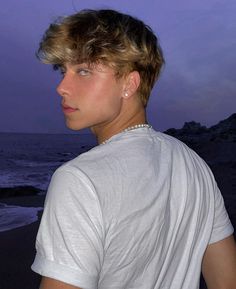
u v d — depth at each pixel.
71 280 0.74
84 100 0.93
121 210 0.80
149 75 1.00
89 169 0.81
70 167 0.81
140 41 0.94
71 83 0.93
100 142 1.04
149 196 0.85
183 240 1.01
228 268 1.15
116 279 0.82
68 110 0.95
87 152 0.87
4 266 6.15
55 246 0.76
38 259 0.77
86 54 0.90
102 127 1.01
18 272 5.94
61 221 0.76
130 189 0.83
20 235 8.07
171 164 0.97
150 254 0.86
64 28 0.91
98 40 0.90
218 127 39.25
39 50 0.94
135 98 0.99
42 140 100.62
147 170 0.88
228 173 17.27
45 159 39.56
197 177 1.04
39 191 15.59
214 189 1.14
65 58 0.91
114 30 0.91
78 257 0.74
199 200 1.03
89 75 0.93
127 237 0.81
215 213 1.15
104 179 0.81
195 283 1.04
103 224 0.78
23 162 35.03
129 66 0.93
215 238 1.15
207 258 1.17
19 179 22.69
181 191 0.97
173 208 0.94
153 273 0.87
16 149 57.72
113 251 0.80
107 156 0.86
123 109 0.98
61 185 0.79
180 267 1.00
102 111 0.94
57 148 63.56
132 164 0.87
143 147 0.93
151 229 0.85
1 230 8.62
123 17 0.95
